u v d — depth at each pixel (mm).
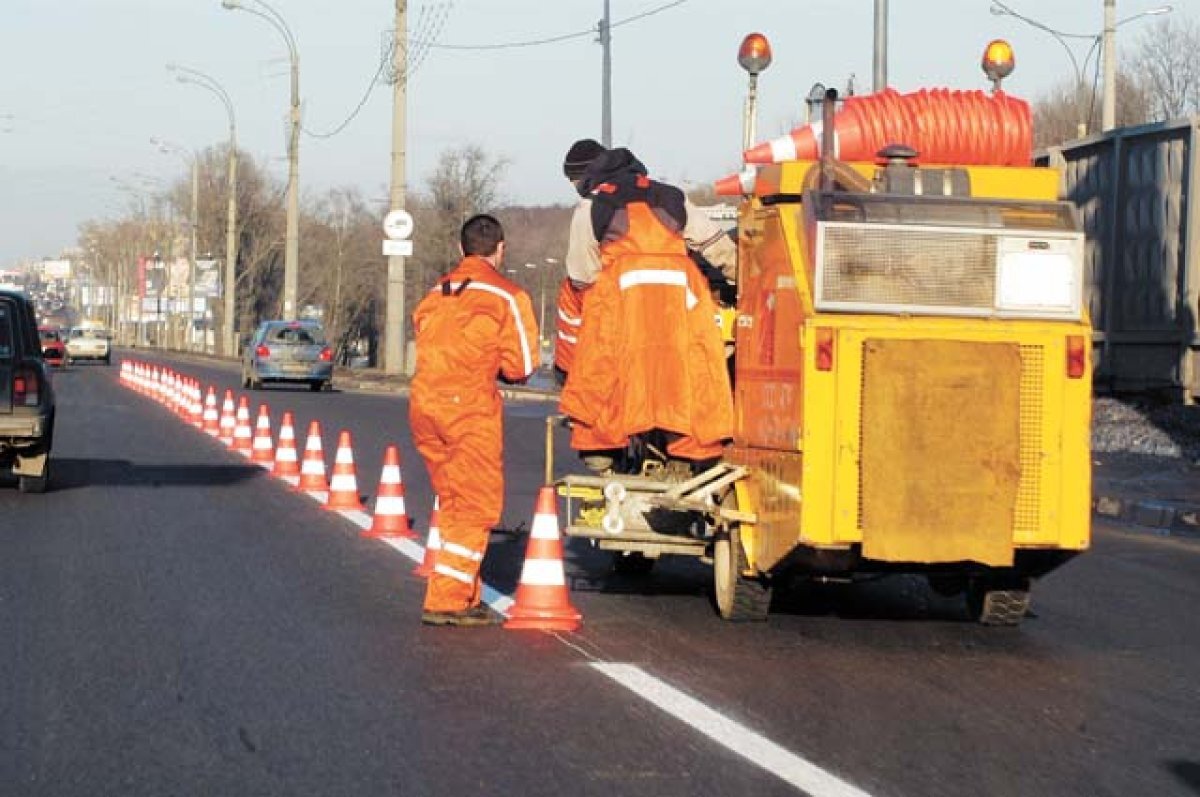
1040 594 13961
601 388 11844
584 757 7984
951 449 10500
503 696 9281
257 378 50969
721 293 12914
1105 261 29484
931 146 12078
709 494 11719
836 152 12094
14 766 7824
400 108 52344
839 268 10680
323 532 16688
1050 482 10773
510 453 27344
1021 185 11742
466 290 11242
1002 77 13273
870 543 10422
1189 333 26859
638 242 11945
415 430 11492
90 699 9188
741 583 11648
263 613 11922
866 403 10469
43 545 15562
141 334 167125
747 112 13352
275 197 145125
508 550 15680
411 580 13562
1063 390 10789
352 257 143500
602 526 12078
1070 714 9211
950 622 12336
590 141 13008
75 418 36750
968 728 8781
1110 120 38906
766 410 11289
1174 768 8062
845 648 11055
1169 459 23781
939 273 10773
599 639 11094
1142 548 17094
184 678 9727
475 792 7398
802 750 8180
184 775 7676
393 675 9812
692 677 9898
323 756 8000
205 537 16234
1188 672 10578
